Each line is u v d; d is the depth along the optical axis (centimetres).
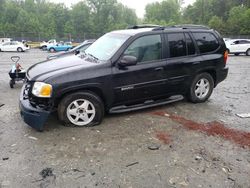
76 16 10050
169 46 603
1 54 2725
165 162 416
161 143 472
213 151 452
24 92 530
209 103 699
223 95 795
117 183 366
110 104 548
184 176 383
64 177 376
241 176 388
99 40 648
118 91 544
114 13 10431
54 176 378
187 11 10244
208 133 516
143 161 417
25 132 505
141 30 594
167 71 596
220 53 686
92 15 10194
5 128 522
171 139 488
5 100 715
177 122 561
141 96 579
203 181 374
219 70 688
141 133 507
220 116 605
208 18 9231
